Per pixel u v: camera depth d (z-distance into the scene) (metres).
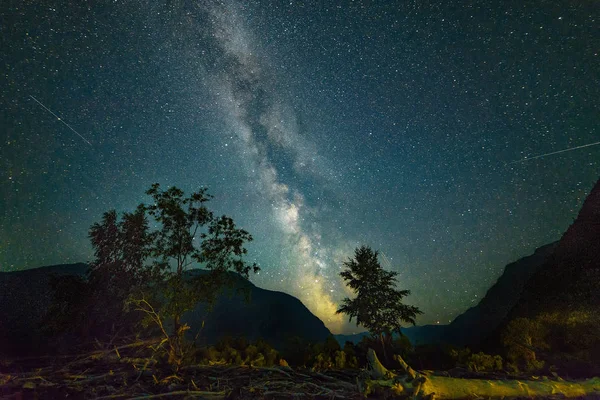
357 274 18.14
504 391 6.26
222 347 11.90
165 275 9.16
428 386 5.72
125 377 5.96
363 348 17.14
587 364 13.66
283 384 6.09
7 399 4.70
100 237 12.12
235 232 9.68
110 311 11.42
